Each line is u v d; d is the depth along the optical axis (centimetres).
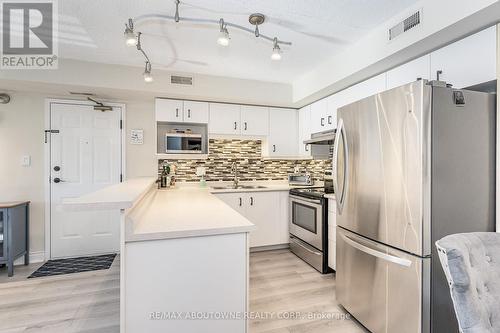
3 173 322
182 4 190
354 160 201
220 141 404
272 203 370
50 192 338
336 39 243
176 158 380
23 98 328
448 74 192
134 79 308
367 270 189
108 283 270
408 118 156
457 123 156
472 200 159
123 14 203
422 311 149
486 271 106
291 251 368
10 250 287
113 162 361
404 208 159
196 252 141
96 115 355
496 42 164
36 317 210
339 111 220
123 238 130
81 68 289
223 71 326
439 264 151
